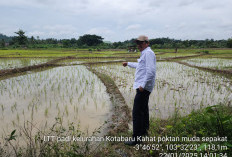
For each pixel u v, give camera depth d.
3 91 5.71
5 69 9.46
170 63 15.65
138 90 2.66
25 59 15.90
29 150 2.24
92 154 2.40
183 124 2.93
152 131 2.90
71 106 4.46
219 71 10.28
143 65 2.61
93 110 4.22
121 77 8.47
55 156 2.17
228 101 4.77
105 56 22.19
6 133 3.02
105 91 5.98
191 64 14.47
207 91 5.99
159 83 7.14
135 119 2.66
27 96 5.22
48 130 3.14
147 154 2.42
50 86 6.51
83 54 26.27
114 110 4.23
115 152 2.48
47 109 4.20
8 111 4.03
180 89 6.23
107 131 3.18
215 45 55.25
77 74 9.23
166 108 4.32
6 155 2.36
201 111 3.79
